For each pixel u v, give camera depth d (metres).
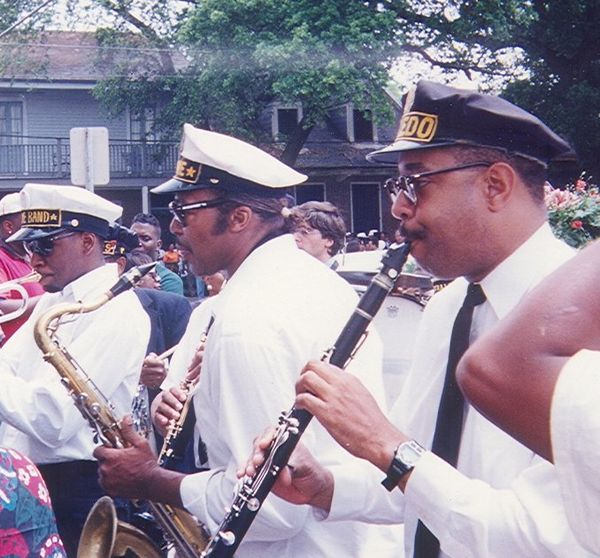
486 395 1.20
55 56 32.72
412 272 4.98
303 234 5.91
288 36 27.66
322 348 2.57
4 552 1.84
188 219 2.90
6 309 5.03
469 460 2.15
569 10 28.98
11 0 31.27
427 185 2.17
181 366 3.56
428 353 2.39
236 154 2.89
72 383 3.58
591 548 1.18
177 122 29.72
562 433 1.15
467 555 1.68
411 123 2.20
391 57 27.61
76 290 4.07
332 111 34.97
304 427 2.33
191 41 28.33
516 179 2.16
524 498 1.63
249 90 29.16
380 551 2.81
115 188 32.50
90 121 32.59
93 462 3.91
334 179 34.12
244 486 2.36
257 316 2.57
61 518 3.91
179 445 3.12
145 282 6.50
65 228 4.11
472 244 2.17
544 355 1.17
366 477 2.49
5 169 32.16
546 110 29.30
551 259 2.15
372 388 2.82
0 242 5.84
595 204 4.79
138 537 3.39
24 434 3.93
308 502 2.45
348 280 6.04
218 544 2.38
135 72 30.95
